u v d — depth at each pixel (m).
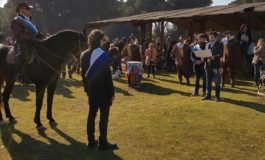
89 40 6.83
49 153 7.11
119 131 8.26
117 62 17.08
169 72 20.03
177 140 7.66
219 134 7.99
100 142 7.10
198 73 12.15
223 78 14.13
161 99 11.95
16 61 8.16
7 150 7.32
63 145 7.51
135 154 6.94
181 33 52.47
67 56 8.30
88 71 6.73
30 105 11.27
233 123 8.75
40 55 8.18
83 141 7.72
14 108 10.83
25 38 8.12
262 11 16.39
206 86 11.94
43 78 8.25
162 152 7.03
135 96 12.69
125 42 20.44
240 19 18.73
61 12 64.50
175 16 20.72
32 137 8.05
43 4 63.50
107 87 6.77
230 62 13.88
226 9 19.50
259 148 7.20
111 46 16.98
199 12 20.31
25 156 7.00
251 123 8.77
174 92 13.33
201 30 20.09
